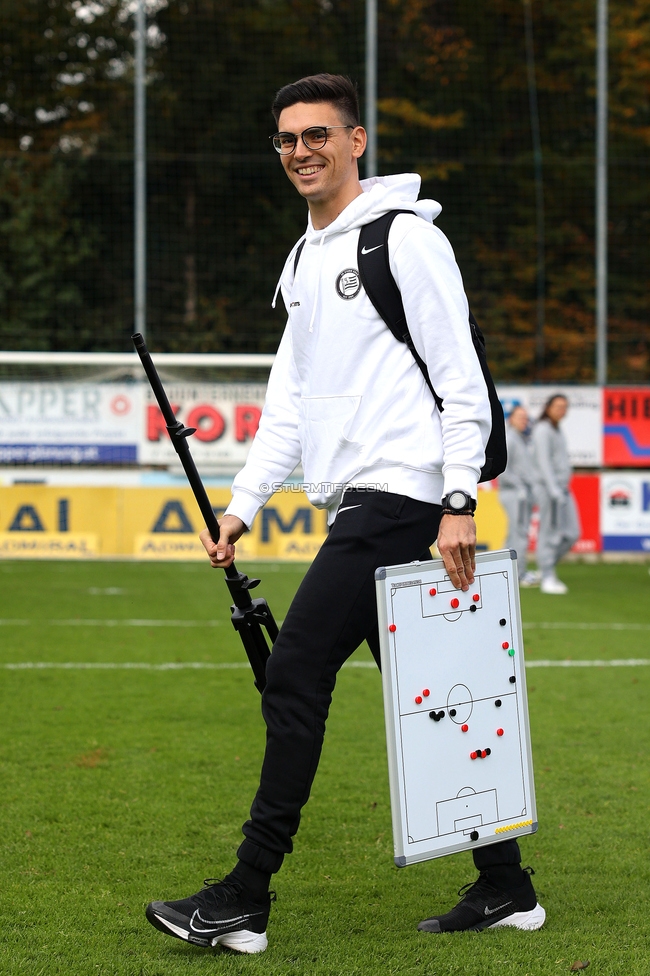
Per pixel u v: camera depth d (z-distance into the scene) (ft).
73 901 12.77
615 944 11.52
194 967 10.82
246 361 54.44
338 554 11.18
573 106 75.77
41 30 75.97
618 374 76.48
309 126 11.24
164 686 25.30
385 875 13.92
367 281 11.07
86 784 17.57
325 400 11.35
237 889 11.16
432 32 74.84
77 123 77.77
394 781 10.85
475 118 75.46
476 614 11.29
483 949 11.28
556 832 15.61
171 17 77.36
